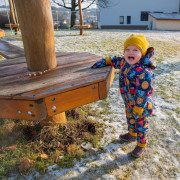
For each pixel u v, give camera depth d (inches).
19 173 73.5
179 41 433.1
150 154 84.7
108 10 968.3
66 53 121.6
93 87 72.2
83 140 91.5
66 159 79.9
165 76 185.8
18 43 345.7
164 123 107.9
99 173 74.4
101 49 302.4
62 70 84.6
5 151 81.9
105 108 124.8
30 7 70.9
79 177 72.6
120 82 78.1
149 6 990.4
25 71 85.6
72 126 97.4
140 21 1003.3
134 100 72.7
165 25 757.9
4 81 74.3
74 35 491.2
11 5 462.0
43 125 93.8
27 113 63.7
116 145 89.6
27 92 62.8
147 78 68.7
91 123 101.3
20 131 93.4
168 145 90.5
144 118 76.9
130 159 81.6
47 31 79.0
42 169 75.0
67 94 67.1
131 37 69.6
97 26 1064.2
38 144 85.6
